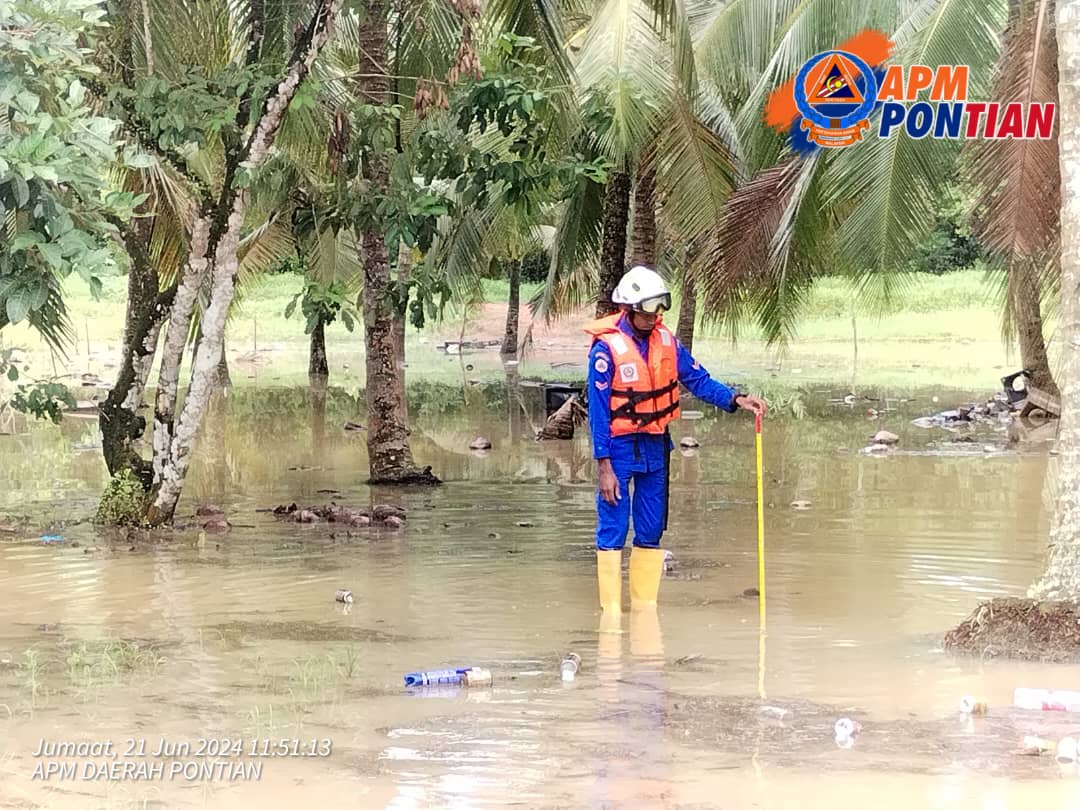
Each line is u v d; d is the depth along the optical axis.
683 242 18.20
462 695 6.12
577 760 5.16
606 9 15.23
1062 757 5.17
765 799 4.71
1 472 15.30
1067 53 7.14
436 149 11.95
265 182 14.98
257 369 34.12
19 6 8.19
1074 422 7.16
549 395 22.03
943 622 7.71
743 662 6.76
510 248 27.98
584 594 8.62
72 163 8.43
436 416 22.58
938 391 25.86
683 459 16.33
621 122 13.83
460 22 13.41
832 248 17.88
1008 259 14.56
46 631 7.45
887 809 4.62
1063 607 6.96
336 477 15.14
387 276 14.53
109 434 11.60
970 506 12.38
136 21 11.58
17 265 8.78
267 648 7.04
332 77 13.88
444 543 10.69
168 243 16.81
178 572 9.34
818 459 16.16
